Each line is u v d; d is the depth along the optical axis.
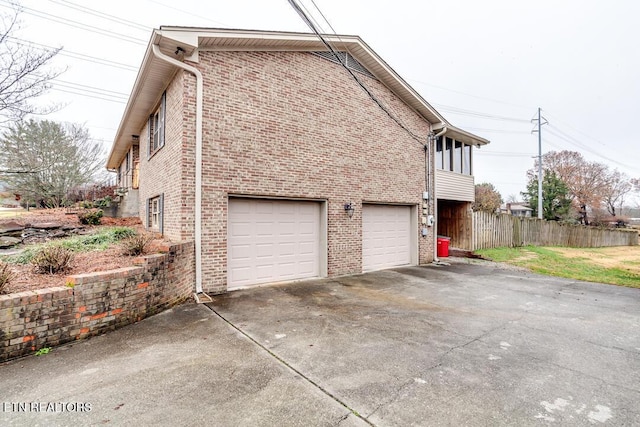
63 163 15.42
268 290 6.55
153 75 6.86
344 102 8.52
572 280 8.39
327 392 2.75
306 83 7.73
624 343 4.01
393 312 5.17
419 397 2.69
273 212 7.34
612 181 38.97
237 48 6.66
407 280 7.87
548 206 31.61
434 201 11.13
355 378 3.00
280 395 2.69
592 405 2.62
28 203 15.48
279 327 4.37
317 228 8.14
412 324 4.59
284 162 7.29
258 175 6.88
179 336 3.96
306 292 6.44
